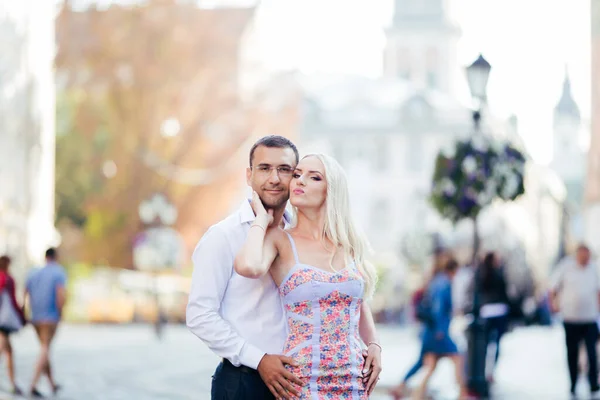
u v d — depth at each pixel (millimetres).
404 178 102688
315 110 102875
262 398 6316
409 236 53844
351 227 6289
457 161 17922
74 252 59188
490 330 19203
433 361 16969
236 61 61281
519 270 26734
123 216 59156
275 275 6246
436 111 103375
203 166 60688
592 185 32938
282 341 6363
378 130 102875
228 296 6383
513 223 60875
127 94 59281
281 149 6500
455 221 18188
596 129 32875
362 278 6227
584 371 22094
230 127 61656
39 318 17156
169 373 21844
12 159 31500
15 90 31641
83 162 59750
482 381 17641
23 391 17750
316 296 6098
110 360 25062
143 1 59250
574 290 18078
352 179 86438
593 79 33062
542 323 26609
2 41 31188
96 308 42969
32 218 32219
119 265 59156
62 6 58406
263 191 6477
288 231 6340
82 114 59281
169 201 59500
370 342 6543
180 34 59812
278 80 64125
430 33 136500
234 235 6379
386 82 107125
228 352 6223
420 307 17125
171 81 59750
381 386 19688
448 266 17016
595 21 32688
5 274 17438
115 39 58938
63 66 58750
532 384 20750
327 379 6062
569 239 50688
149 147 59719
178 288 44312
